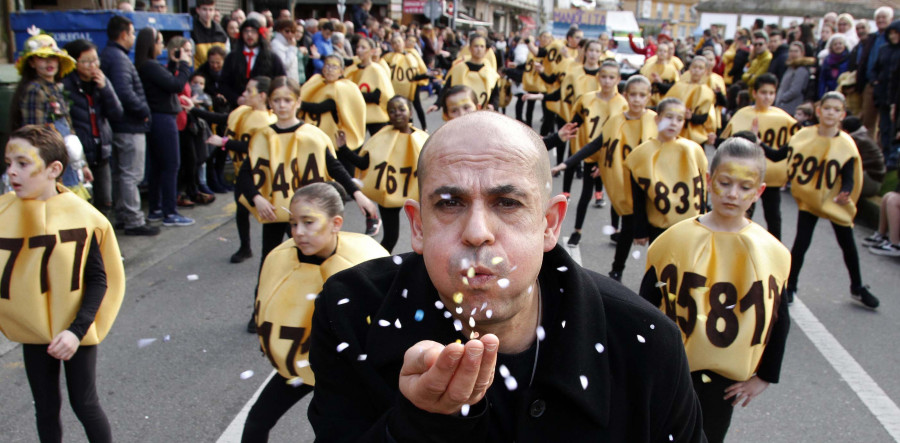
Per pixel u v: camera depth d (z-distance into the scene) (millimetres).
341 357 1379
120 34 6277
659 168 4906
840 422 3768
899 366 4441
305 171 5000
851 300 5566
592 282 1347
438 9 20000
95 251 2902
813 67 11672
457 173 1159
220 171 8695
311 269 2998
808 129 5391
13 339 2842
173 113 6961
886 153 9453
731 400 2848
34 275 2779
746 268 2803
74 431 3527
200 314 5051
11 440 3457
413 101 12492
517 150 1178
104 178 6172
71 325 2775
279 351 2867
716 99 9805
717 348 2742
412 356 1063
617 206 5801
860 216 8148
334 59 7676
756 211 8484
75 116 5719
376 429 1164
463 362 986
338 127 7770
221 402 3850
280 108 5051
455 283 1161
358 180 5129
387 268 1494
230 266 6109
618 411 1287
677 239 2979
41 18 7633
